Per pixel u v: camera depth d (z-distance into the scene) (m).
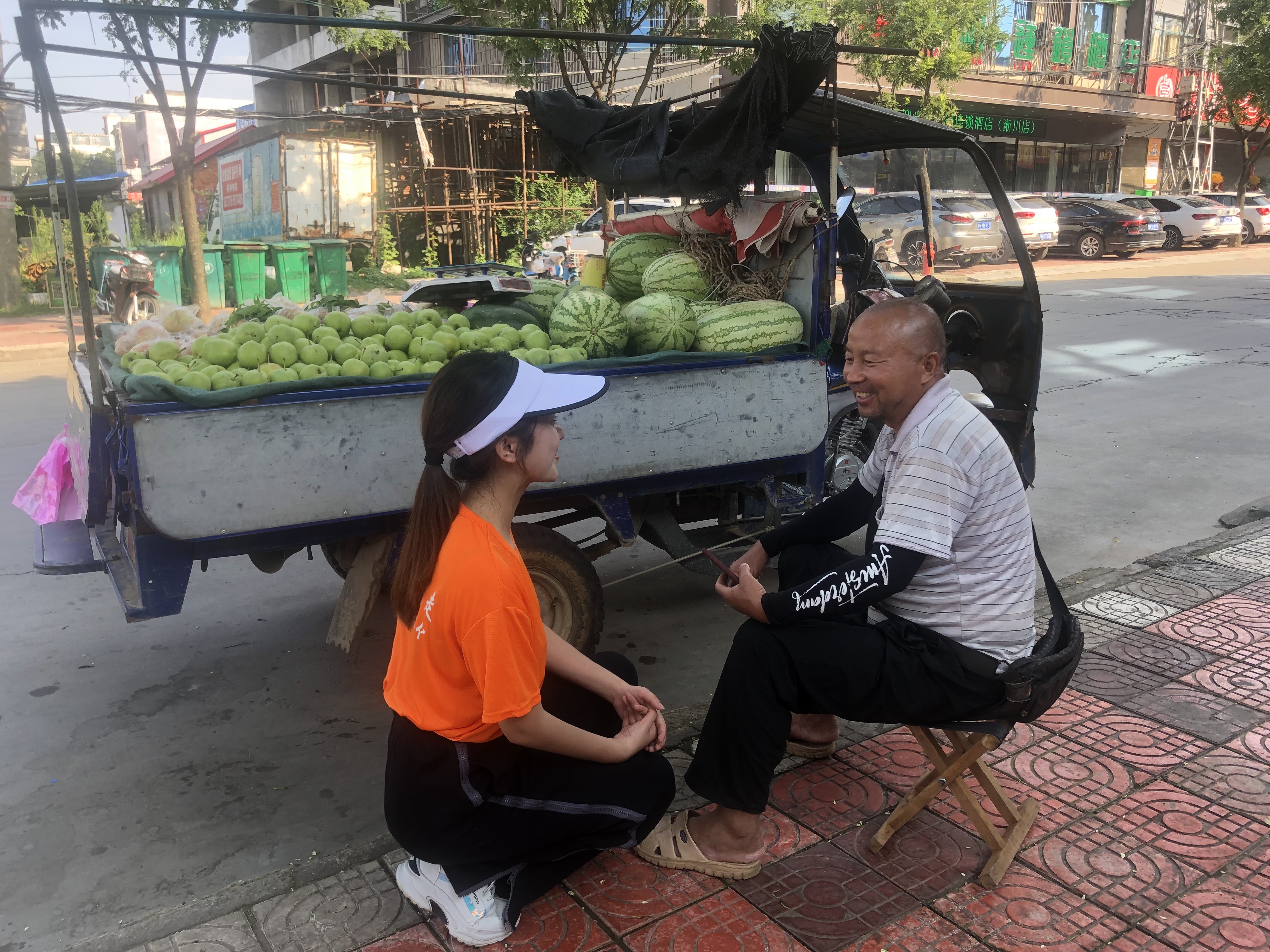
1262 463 6.91
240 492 2.93
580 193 21.83
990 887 2.55
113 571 3.38
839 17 15.45
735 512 4.60
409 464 3.19
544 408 2.13
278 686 4.02
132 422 2.76
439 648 2.12
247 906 2.55
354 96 23.52
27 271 20.12
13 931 2.61
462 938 2.37
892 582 2.38
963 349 5.43
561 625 3.76
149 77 12.01
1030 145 29.33
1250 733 3.30
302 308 4.39
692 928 2.43
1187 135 33.03
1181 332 12.96
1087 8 29.22
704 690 3.96
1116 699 3.55
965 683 2.46
